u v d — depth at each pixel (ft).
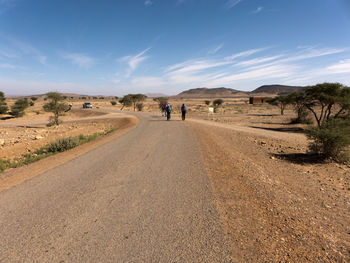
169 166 19.29
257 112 156.04
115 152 26.43
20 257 7.62
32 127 88.22
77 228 9.52
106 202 12.19
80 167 20.16
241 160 22.11
